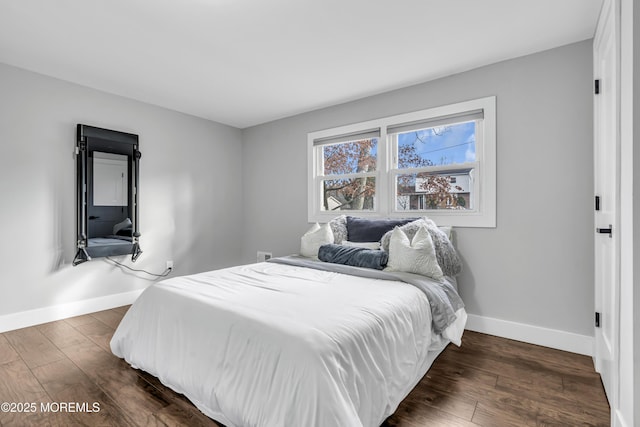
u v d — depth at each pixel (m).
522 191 2.49
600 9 1.90
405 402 1.68
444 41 2.29
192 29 2.13
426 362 1.93
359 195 3.52
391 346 1.52
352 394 1.23
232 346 1.44
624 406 1.29
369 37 2.24
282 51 2.43
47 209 2.86
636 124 1.20
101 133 3.16
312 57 2.53
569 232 2.31
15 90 2.68
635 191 1.20
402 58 2.54
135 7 1.89
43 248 2.84
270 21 2.04
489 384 1.86
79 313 3.07
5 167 2.64
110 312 3.16
